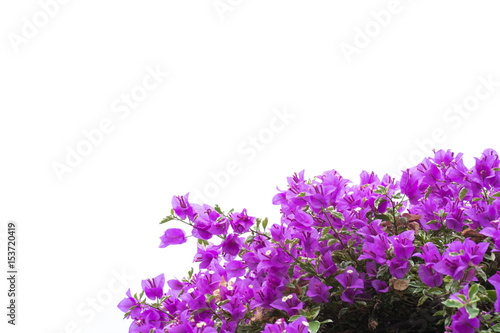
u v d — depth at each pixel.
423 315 1.65
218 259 1.83
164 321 1.79
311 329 1.59
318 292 1.66
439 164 1.83
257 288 1.73
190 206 1.76
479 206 1.73
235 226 1.75
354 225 1.72
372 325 1.65
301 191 1.74
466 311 1.51
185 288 1.82
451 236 1.74
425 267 1.61
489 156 1.74
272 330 1.57
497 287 1.50
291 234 1.72
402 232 1.67
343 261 1.71
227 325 1.70
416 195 1.78
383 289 1.66
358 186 1.78
